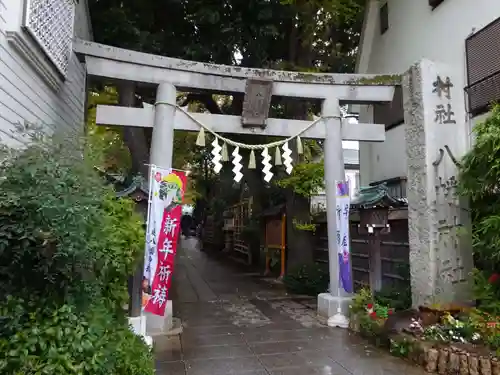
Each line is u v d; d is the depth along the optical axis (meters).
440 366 5.12
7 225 2.67
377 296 7.97
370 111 12.62
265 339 6.77
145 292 5.82
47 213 2.70
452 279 6.91
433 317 6.12
